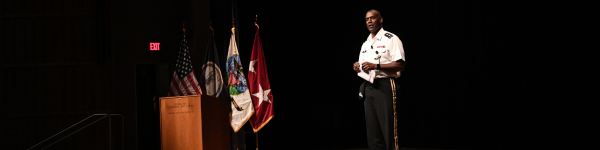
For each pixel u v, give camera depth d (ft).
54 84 15.47
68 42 15.51
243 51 18.03
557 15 15.78
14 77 15.49
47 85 15.46
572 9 15.52
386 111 11.00
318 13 18.56
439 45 17.49
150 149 15.58
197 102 11.30
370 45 11.66
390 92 11.08
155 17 15.78
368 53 11.66
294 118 18.31
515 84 16.44
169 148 11.34
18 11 15.58
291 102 18.35
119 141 15.26
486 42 16.89
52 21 15.60
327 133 18.26
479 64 16.97
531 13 16.17
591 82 15.28
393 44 11.24
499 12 16.69
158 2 15.83
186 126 11.31
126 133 15.24
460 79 17.20
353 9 18.35
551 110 15.87
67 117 15.35
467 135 16.96
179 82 13.44
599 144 15.07
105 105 15.35
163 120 11.44
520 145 16.15
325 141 18.21
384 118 11.03
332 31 18.52
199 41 15.24
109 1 15.44
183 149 11.27
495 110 16.69
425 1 17.65
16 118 15.38
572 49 15.57
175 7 15.98
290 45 18.47
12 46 15.55
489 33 16.85
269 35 18.45
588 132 15.28
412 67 17.79
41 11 15.60
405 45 17.88
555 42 15.84
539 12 16.05
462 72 17.19
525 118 16.22
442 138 17.24
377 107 11.17
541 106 16.02
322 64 18.53
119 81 15.37
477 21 17.01
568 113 15.61
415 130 17.61
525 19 16.29
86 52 15.46
